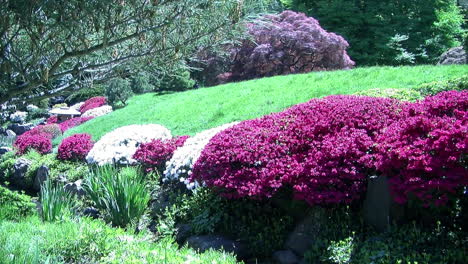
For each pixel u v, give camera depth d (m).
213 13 3.15
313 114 6.52
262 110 11.92
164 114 15.25
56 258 3.91
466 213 4.66
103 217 7.16
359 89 11.28
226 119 12.18
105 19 2.85
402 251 4.31
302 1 25.50
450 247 4.25
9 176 12.77
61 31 2.95
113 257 4.20
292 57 19.77
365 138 5.57
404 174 4.58
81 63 3.61
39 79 3.14
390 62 23.16
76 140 12.23
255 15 3.22
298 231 5.54
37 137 15.13
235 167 6.23
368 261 4.28
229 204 6.40
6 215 6.04
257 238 5.76
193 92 17.72
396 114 6.04
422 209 4.88
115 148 9.94
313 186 5.38
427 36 23.98
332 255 4.74
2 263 3.58
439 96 5.83
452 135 4.40
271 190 5.71
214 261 4.26
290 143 6.13
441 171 4.32
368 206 5.19
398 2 24.23
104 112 23.44
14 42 3.29
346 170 5.27
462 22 26.36
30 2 2.66
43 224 5.64
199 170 6.52
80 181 9.70
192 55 3.53
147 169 8.77
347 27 23.52
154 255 4.16
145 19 3.09
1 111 3.55
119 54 3.57
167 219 6.81
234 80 20.98
